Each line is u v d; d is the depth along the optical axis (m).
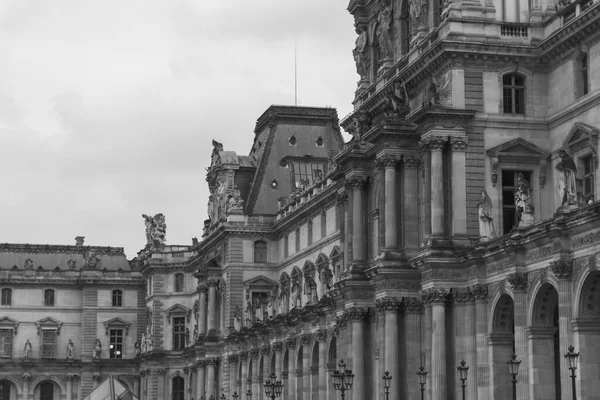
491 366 97.88
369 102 122.25
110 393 126.38
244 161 194.38
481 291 99.25
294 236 178.38
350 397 119.19
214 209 198.88
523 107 106.31
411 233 110.81
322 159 195.50
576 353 78.81
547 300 91.06
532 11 107.06
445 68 106.19
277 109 197.00
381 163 112.88
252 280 185.25
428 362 103.75
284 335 160.50
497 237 97.06
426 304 103.44
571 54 102.56
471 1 106.50
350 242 122.44
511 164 105.25
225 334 186.88
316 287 156.25
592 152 98.50
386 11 122.25
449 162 104.31
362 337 118.31
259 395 170.00
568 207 86.19
